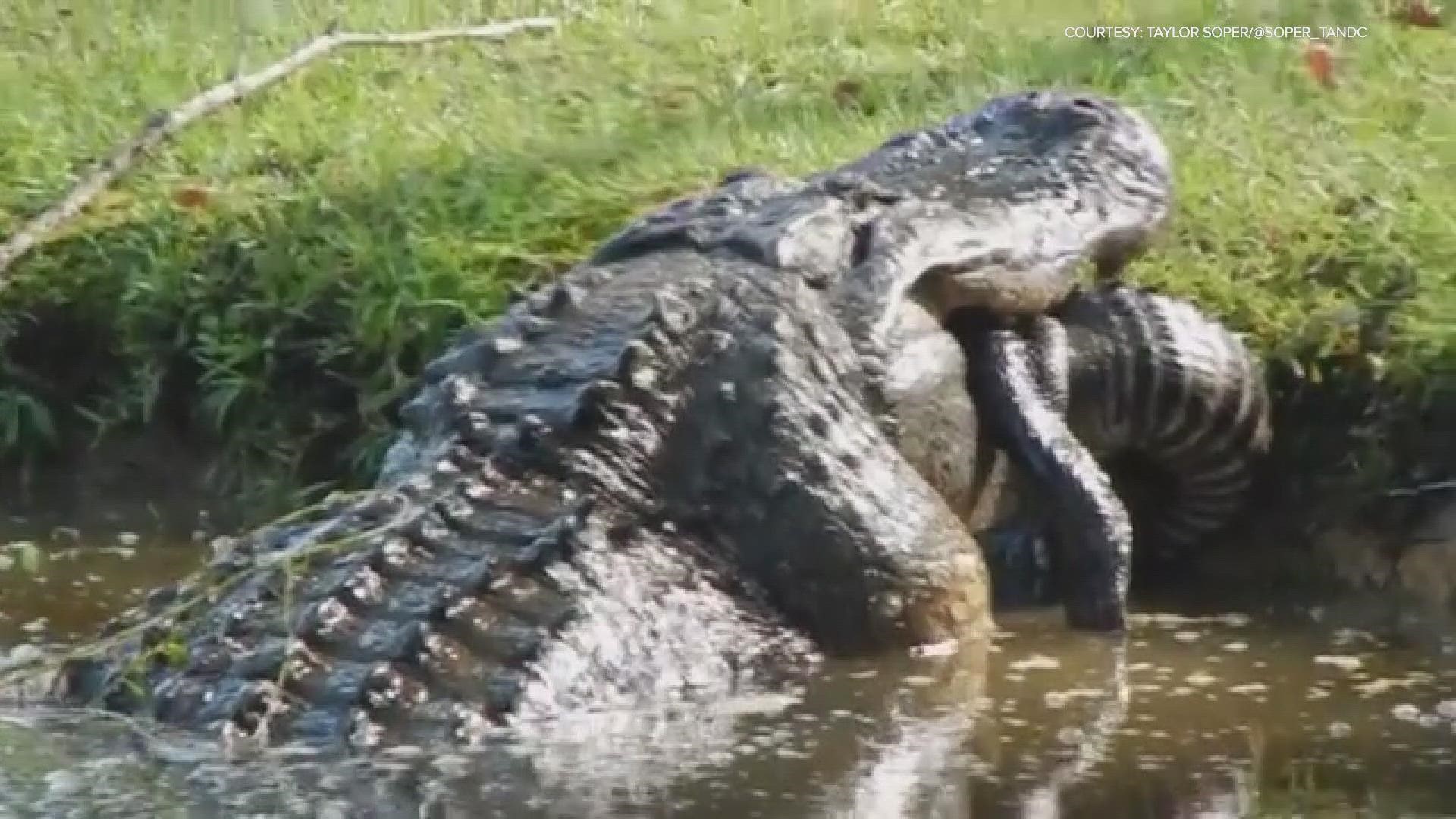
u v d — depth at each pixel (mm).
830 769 17953
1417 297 25109
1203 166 28188
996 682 20375
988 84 31828
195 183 30016
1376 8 33438
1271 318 25203
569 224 28172
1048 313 23578
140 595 23531
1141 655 21453
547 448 20266
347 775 17375
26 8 35844
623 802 17062
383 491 20516
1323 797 17609
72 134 31891
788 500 20406
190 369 28203
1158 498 24438
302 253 28297
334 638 18703
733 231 22188
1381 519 24047
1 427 28188
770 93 31703
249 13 33625
